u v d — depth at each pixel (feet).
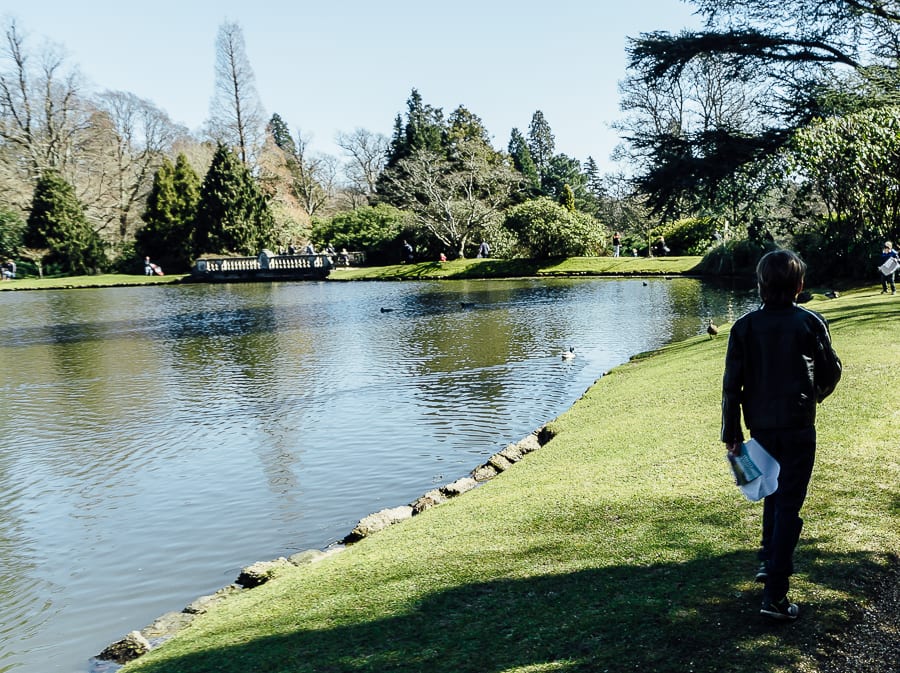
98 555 20.56
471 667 9.98
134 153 207.10
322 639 11.69
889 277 53.06
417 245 167.94
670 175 83.41
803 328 10.19
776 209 88.53
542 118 297.94
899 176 61.26
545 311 74.59
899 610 10.32
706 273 108.68
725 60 84.23
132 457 29.81
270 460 28.45
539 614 11.39
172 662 12.05
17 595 18.38
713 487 16.47
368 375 44.65
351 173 258.57
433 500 21.50
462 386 39.88
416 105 238.89
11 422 36.35
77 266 180.04
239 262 166.40
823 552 12.36
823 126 65.92
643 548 13.60
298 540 20.68
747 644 9.71
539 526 15.74
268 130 214.07
